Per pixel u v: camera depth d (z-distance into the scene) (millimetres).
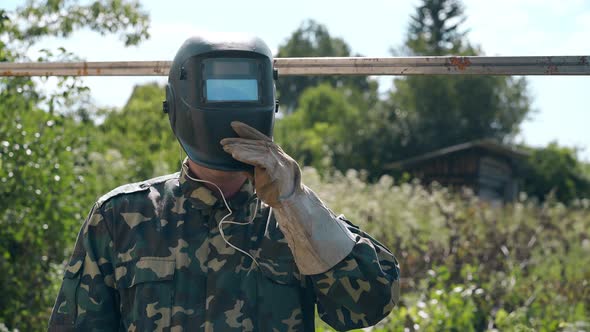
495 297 7414
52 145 6465
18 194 6227
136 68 2617
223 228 2305
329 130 41375
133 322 2273
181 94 2215
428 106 38781
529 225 11242
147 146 12930
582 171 35562
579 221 12656
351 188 13992
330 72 2451
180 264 2277
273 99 2221
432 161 29969
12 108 6305
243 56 2195
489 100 39156
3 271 6168
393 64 2424
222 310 2248
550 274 8992
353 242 2209
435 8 48719
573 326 6910
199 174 2326
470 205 14086
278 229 2316
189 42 2248
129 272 2301
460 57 2404
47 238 6418
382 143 37719
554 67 2377
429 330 6590
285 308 2279
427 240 9875
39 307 6320
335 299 2252
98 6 7812
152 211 2342
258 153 2094
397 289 2295
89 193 7152
